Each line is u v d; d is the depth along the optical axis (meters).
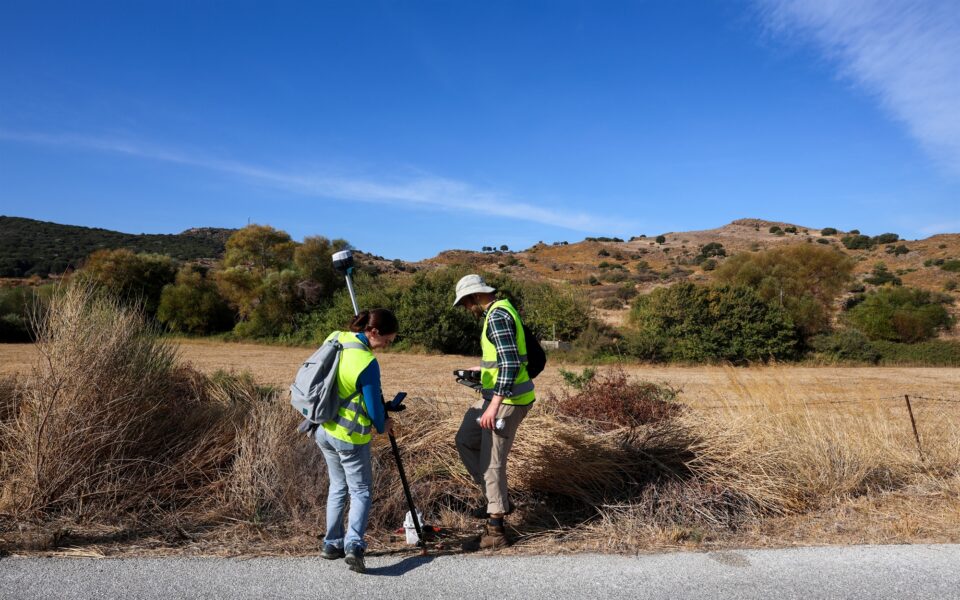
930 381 18.27
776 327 25.39
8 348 22.80
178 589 3.26
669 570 3.66
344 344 3.70
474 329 27.39
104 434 4.50
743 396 7.00
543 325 27.86
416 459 5.20
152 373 5.13
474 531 4.43
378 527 4.39
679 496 4.76
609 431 5.61
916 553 3.95
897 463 5.83
